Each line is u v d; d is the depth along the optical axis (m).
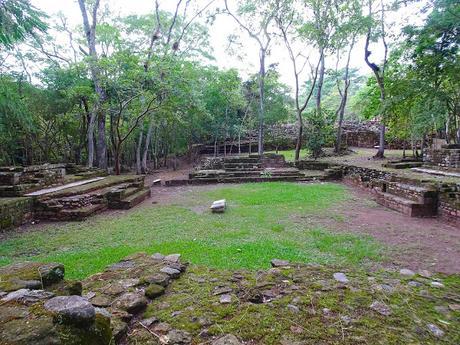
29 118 15.05
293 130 30.39
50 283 2.62
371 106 19.05
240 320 2.56
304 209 9.39
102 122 18.78
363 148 26.34
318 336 2.37
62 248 6.25
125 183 13.05
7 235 7.28
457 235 6.67
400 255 5.38
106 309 2.60
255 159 19.56
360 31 17.28
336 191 12.63
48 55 17.80
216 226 7.61
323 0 18.03
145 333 2.38
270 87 25.66
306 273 3.62
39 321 1.74
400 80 13.91
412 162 14.34
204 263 4.82
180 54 22.73
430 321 2.67
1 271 2.65
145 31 21.30
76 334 1.74
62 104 17.91
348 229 7.16
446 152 11.48
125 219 8.76
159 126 23.06
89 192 10.59
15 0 7.29
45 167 11.09
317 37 18.25
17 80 17.14
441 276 3.98
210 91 23.17
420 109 13.03
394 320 2.64
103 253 5.68
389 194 10.01
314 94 44.66
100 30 18.48
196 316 2.62
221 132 26.17
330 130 21.69
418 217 8.33
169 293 3.10
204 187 15.10
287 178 16.31
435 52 12.15
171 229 7.43
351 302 2.90
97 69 15.76
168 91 15.35
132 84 15.41
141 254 4.26
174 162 24.98
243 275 3.62
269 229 7.22
